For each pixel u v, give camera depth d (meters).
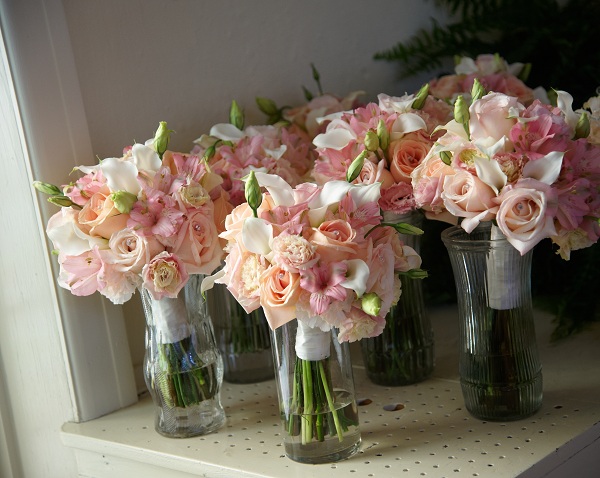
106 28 1.42
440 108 1.41
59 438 1.46
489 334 1.21
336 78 1.80
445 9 2.04
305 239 1.02
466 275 1.21
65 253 1.20
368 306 1.02
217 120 1.59
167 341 1.28
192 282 1.29
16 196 1.37
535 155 1.07
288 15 1.70
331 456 1.16
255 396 1.45
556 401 1.29
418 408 1.33
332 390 1.16
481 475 1.08
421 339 1.42
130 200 1.17
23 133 1.32
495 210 1.08
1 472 1.53
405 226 1.10
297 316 1.04
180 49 1.53
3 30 1.29
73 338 1.39
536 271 1.75
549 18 1.87
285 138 1.52
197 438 1.30
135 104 1.46
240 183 1.35
